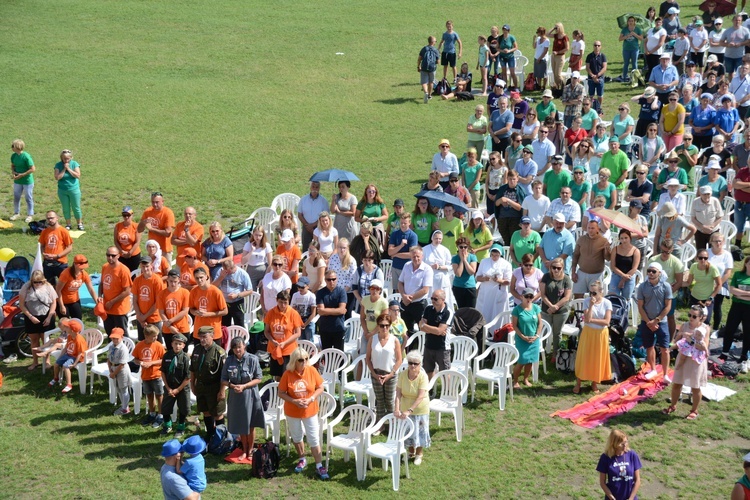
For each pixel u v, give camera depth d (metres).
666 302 14.92
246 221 21.03
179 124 28.83
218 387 13.50
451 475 12.84
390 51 36.41
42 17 41.12
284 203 22.20
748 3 37.97
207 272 16.02
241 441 13.53
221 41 37.97
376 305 14.97
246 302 17.38
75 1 43.97
